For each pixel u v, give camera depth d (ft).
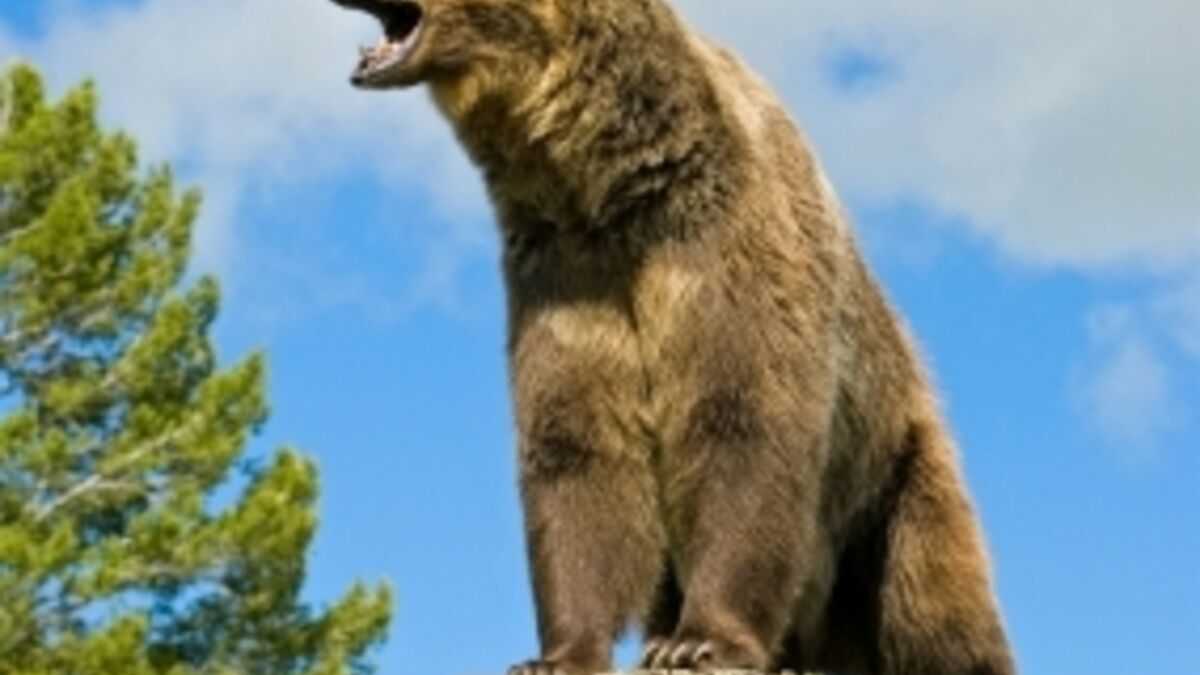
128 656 100.99
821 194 51.93
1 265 113.70
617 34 49.96
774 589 49.37
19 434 106.83
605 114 49.96
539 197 50.62
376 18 51.55
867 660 57.77
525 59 50.11
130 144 119.65
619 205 50.21
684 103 50.11
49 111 117.50
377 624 112.06
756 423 49.52
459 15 50.16
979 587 56.34
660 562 51.19
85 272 115.24
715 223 50.03
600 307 50.67
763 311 49.75
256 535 107.86
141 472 110.73
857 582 57.26
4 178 116.57
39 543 105.81
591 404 50.60
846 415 53.72
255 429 113.60
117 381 114.52
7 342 115.34
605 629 49.83
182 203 119.85
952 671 56.29
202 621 110.32
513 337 51.21
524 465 50.75
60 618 105.19
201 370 116.57
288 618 110.83
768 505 49.37
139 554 106.83
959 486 56.85
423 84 51.13
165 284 118.11
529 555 50.49
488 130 50.88
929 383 57.41
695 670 46.96
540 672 47.80
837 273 51.65
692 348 49.88
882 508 56.49
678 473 50.34
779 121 52.24
